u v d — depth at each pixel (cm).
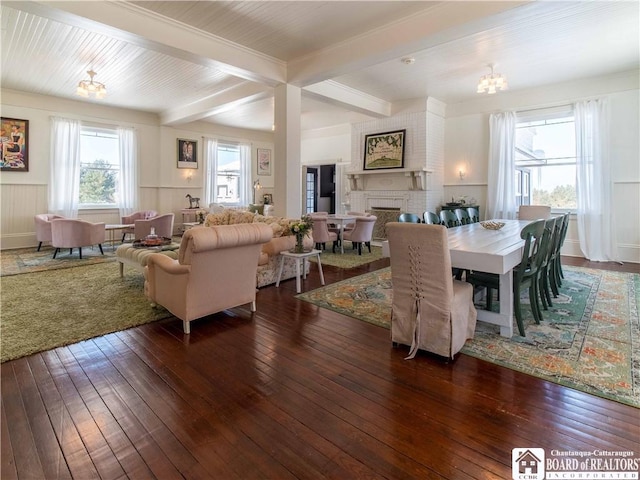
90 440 164
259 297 388
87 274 476
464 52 474
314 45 441
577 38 430
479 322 309
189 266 279
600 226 588
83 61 504
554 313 328
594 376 218
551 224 319
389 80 593
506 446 159
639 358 240
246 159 1034
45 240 630
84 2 322
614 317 316
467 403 192
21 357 245
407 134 739
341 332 293
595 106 580
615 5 352
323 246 702
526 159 682
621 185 576
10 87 638
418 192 738
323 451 157
